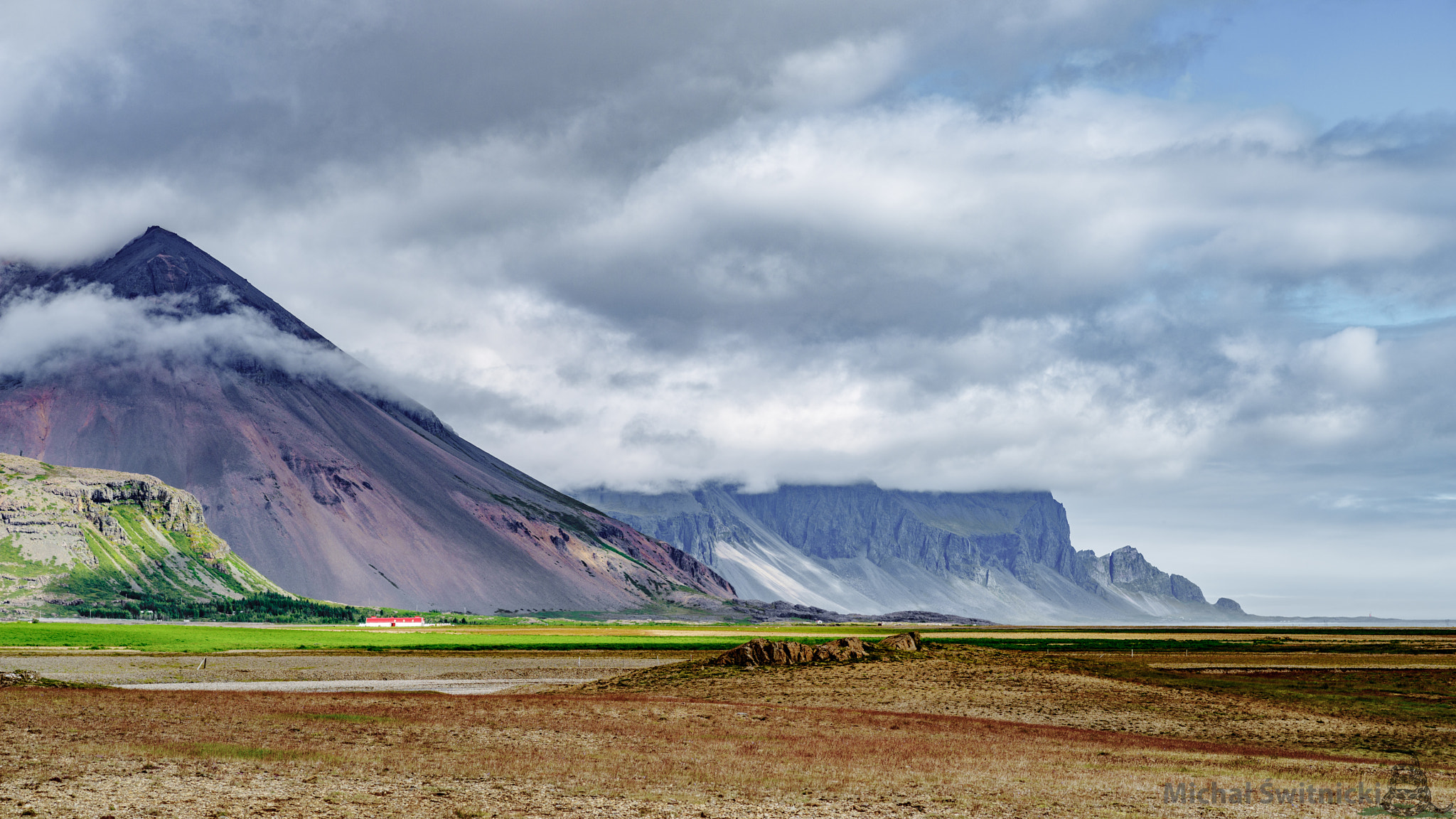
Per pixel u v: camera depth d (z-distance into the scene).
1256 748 65.94
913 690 94.38
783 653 107.94
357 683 114.62
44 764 42.53
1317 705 92.75
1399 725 82.25
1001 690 94.62
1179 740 69.81
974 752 58.06
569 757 50.91
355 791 40.62
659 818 38.47
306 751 48.78
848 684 97.06
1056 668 107.69
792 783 46.28
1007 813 41.34
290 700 72.94
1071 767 53.12
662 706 75.75
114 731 53.41
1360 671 134.12
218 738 52.34
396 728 58.97
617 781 45.16
